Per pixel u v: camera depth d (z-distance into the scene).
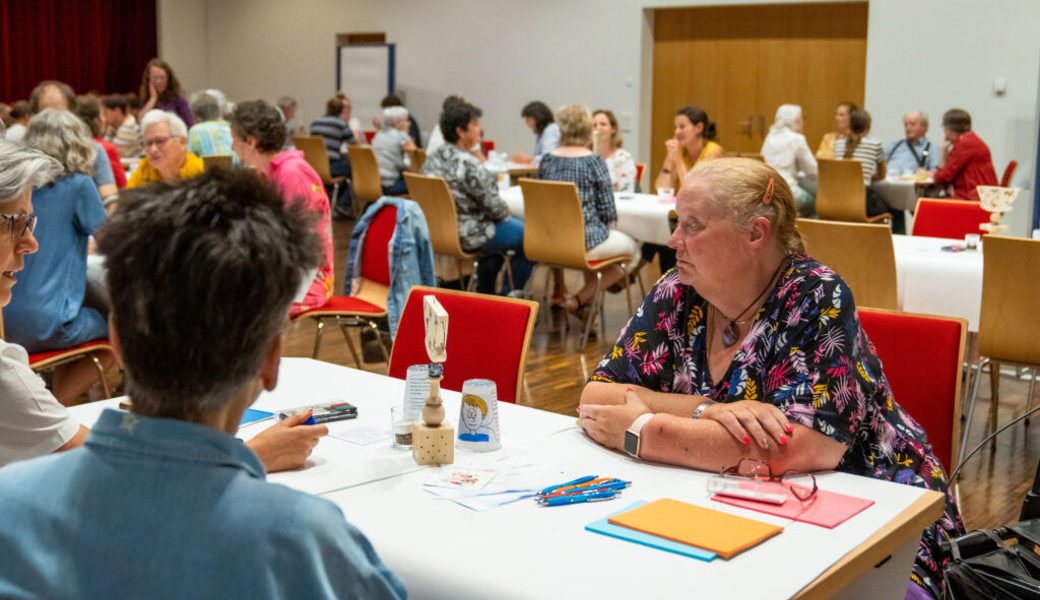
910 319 2.37
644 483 1.71
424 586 1.36
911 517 1.57
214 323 0.89
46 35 13.93
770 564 1.38
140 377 0.91
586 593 1.29
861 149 8.00
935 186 8.23
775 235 1.90
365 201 11.36
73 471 0.87
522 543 1.45
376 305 4.18
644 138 11.48
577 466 1.79
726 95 11.01
